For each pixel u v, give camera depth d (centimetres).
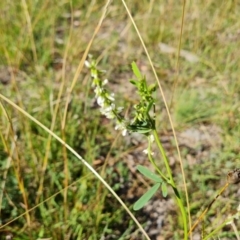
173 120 41
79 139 38
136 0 57
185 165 37
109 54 51
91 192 33
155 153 38
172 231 31
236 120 41
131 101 43
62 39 53
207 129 41
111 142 39
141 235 31
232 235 30
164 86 46
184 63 49
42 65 48
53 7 53
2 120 37
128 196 34
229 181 19
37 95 42
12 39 49
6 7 51
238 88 44
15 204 32
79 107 41
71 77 46
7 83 45
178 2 55
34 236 30
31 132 37
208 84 46
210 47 49
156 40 52
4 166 34
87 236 30
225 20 52
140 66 50
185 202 33
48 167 35
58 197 33
